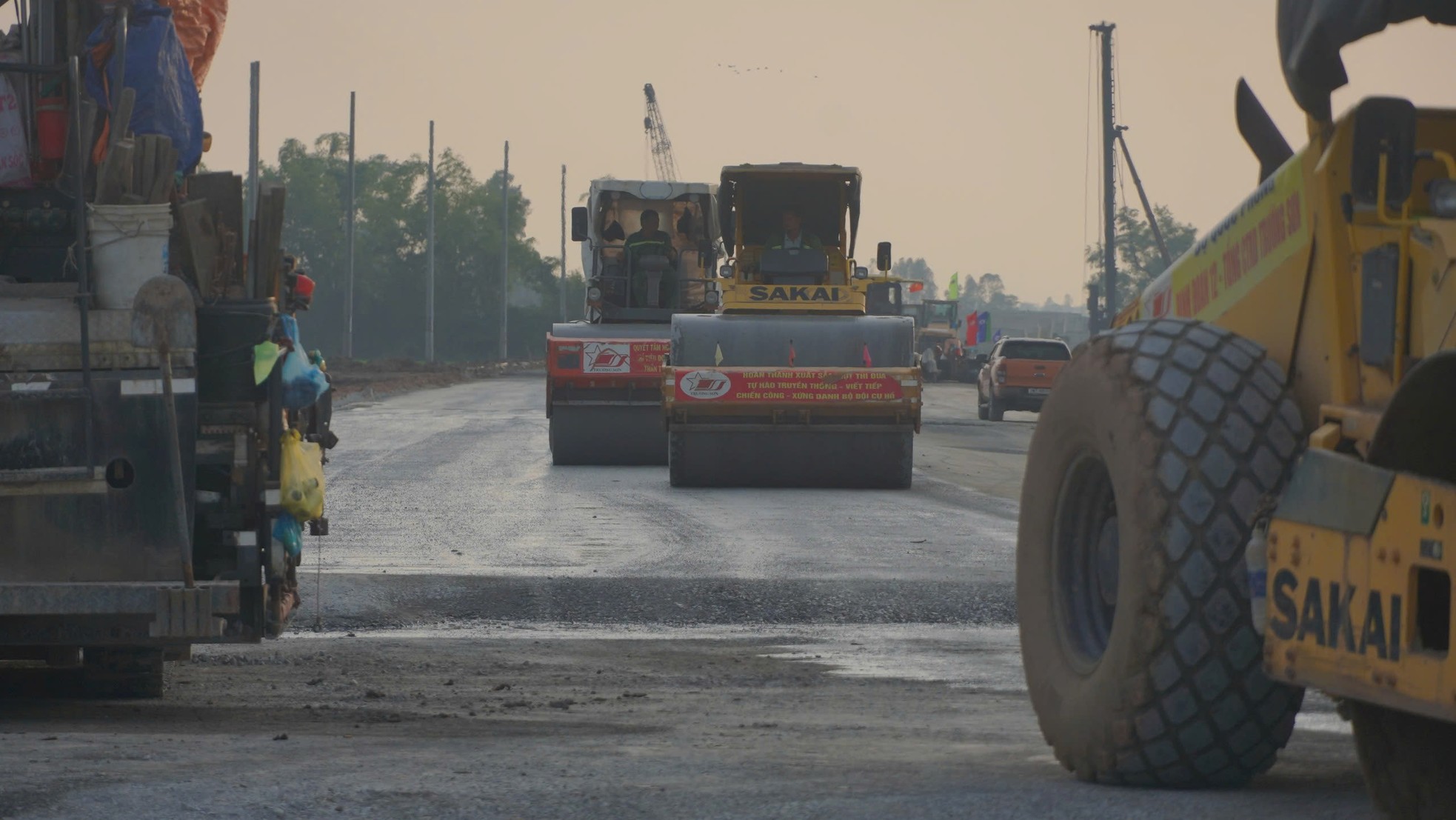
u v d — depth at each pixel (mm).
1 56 16031
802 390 50969
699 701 18531
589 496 47656
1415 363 9492
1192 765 10688
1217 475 10438
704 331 53219
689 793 10969
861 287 55719
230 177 15703
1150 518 10500
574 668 21672
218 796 10609
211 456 15070
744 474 51594
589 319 68562
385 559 32281
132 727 15172
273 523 15219
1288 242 11086
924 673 21250
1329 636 9125
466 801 10648
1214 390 10750
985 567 31672
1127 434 10859
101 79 15852
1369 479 8844
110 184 14797
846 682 20406
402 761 12477
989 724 16312
